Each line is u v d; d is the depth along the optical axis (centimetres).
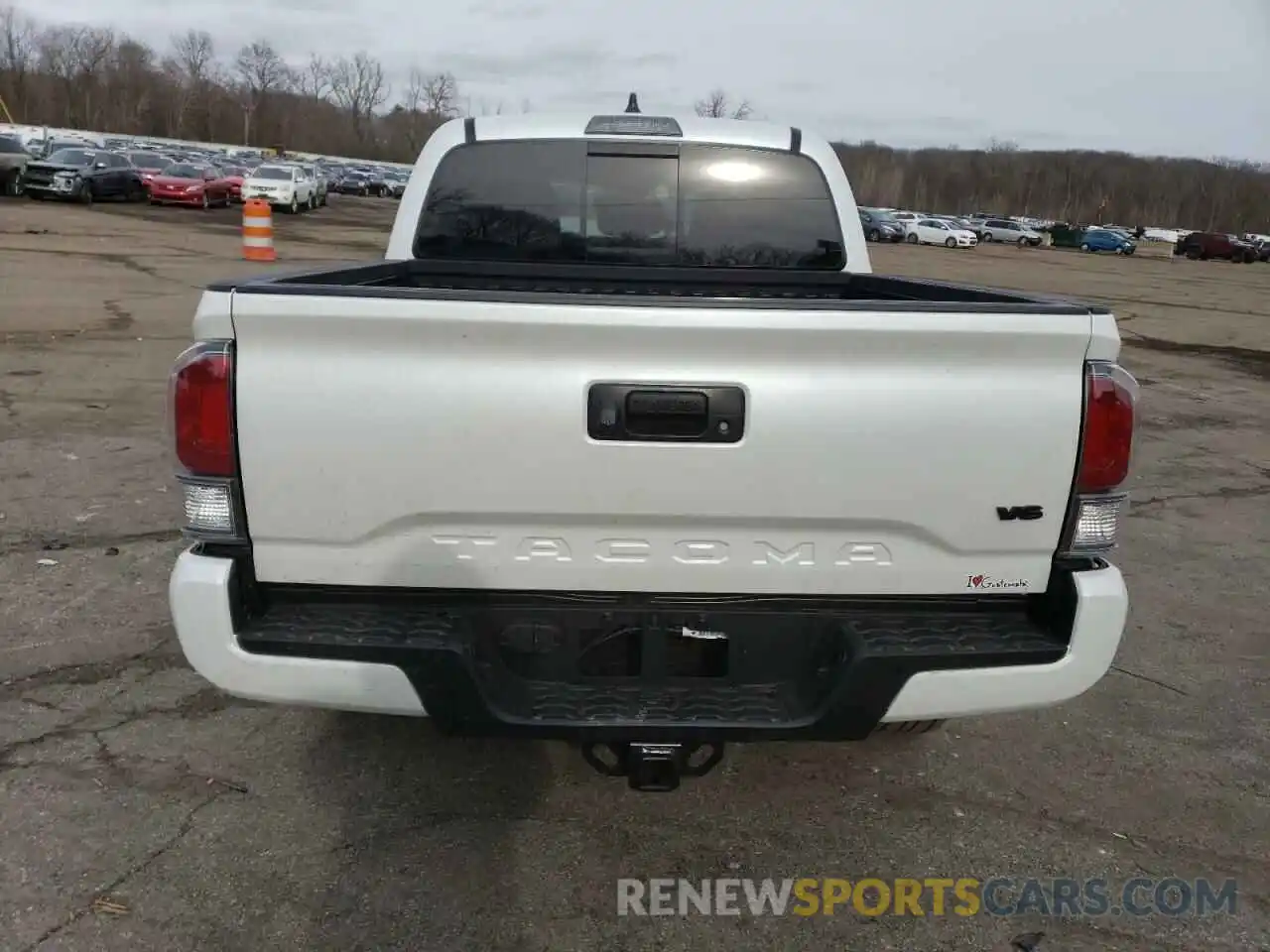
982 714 248
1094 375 238
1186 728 377
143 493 589
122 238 2272
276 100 11950
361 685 239
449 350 229
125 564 483
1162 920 271
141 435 716
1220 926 270
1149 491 724
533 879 278
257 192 3722
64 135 7475
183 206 3594
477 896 270
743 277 426
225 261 1934
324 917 259
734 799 320
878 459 237
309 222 3434
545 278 421
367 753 336
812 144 424
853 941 260
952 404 236
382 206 5303
